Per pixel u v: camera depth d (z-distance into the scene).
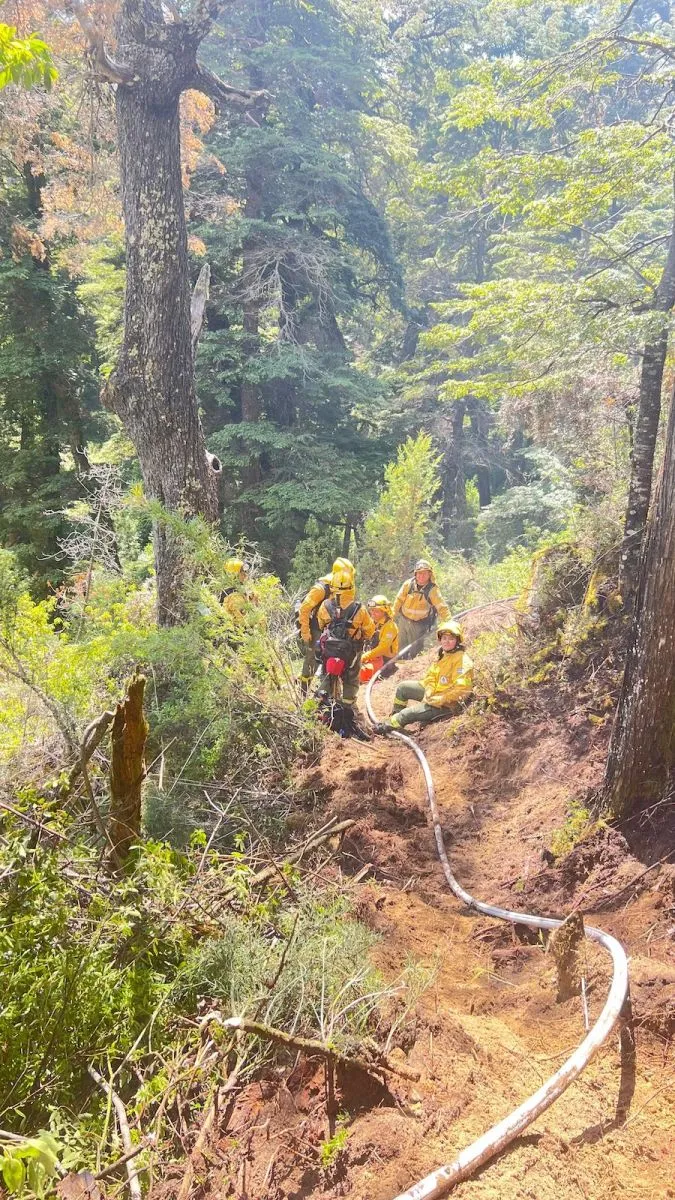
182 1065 2.65
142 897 3.04
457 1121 2.47
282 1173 2.30
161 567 7.40
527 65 6.64
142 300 7.25
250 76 18.28
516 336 6.37
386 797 5.45
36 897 2.73
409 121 27.25
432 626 10.12
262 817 5.17
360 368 28.16
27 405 18.20
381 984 3.09
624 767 4.32
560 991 3.26
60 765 5.07
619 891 3.91
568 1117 2.47
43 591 16.44
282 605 7.02
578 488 8.30
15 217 16.45
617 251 6.30
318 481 16.94
